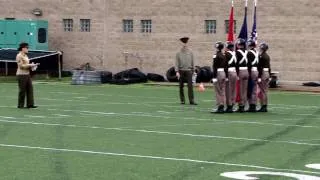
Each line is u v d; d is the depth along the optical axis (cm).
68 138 2528
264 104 3772
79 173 1814
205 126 2995
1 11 7438
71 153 2159
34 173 1811
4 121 3106
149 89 5703
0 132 2692
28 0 7356
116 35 7112
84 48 7231
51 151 2200
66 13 7275
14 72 7012
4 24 7069
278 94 5350
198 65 6775
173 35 6875
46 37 7106
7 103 4144
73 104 4166
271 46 6406
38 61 6819
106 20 7144
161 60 6938
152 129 2853
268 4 6412
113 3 7112
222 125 3045
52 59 6931
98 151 2208
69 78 6944
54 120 3181
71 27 7281
